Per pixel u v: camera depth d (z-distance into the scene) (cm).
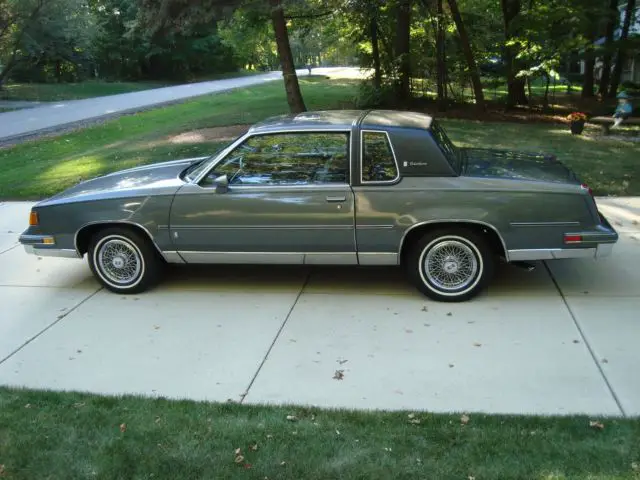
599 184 926
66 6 3312
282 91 3045
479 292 542
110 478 310
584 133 1438
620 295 538
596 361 428
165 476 310
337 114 584
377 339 477
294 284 598
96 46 4353
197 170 583
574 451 316
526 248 514
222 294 581
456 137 1384
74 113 2392
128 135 1645
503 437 333
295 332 495
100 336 503
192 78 5112
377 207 521
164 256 573
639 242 676
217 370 440
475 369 425
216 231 552
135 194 562
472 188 509
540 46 1842
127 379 432
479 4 2194
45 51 3528
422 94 2223
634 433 333
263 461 318
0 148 1581
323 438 339
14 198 1024
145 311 550
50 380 434
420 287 541
